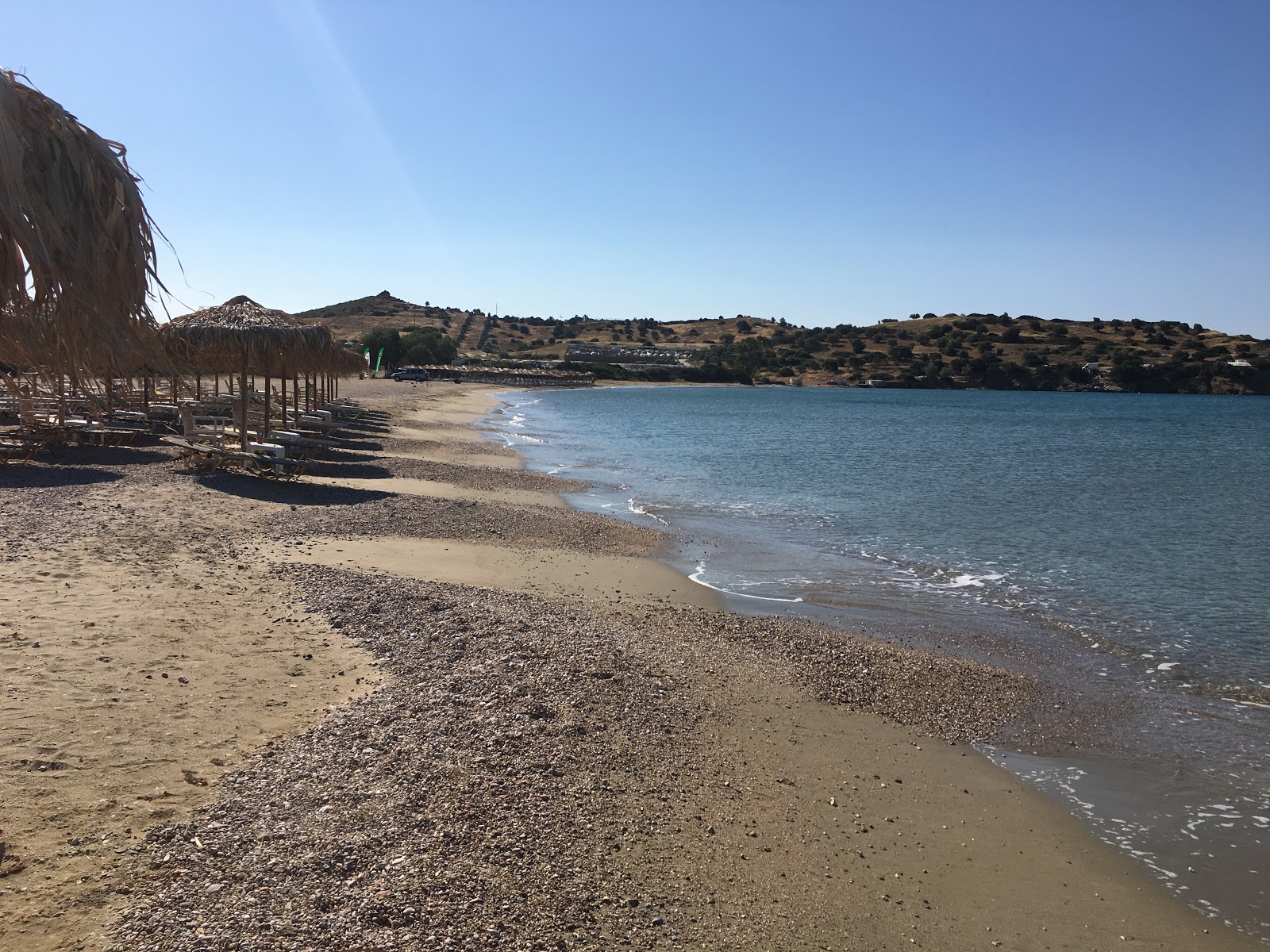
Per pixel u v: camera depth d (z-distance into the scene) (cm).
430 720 589
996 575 1312
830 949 418
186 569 920
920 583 1246
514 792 507
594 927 399
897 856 516
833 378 15338
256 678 639
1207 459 3625
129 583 839
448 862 425
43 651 631
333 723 569
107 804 435
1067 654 946
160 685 598
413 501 1544
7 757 469
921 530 1688
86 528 1055
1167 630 1041
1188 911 486
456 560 1161
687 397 10606
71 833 404
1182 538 1672
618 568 1233
